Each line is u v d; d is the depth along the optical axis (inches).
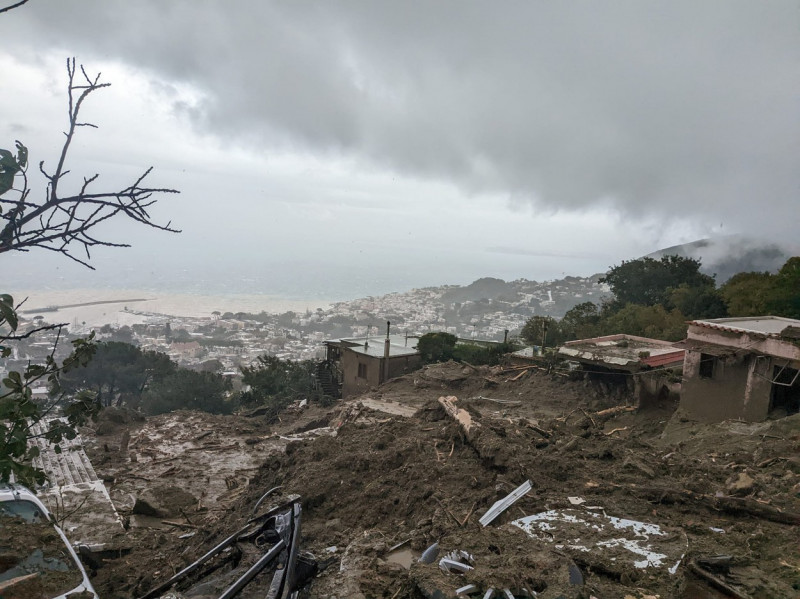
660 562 218.1
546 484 318.0
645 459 358.0
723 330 722.2
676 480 321.1
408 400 1043.9
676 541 237.0
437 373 1189.1
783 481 320.2
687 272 2098.9
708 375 740.0
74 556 210.5
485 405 939.3
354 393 1518.2
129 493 609.0
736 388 707.4
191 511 546.9
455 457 396.5
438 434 468.8
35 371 195.2
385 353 1441.9
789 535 247.9
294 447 491.8
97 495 498.3
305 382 1758.1
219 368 3991.1
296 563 196.4
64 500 483.5
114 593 308.0
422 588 187.5
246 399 1776.6
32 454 193.2
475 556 208.8
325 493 362.6
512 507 283.6
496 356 1371.8
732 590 201.0
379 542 249.6
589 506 278.8
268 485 436.1
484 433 400.2
